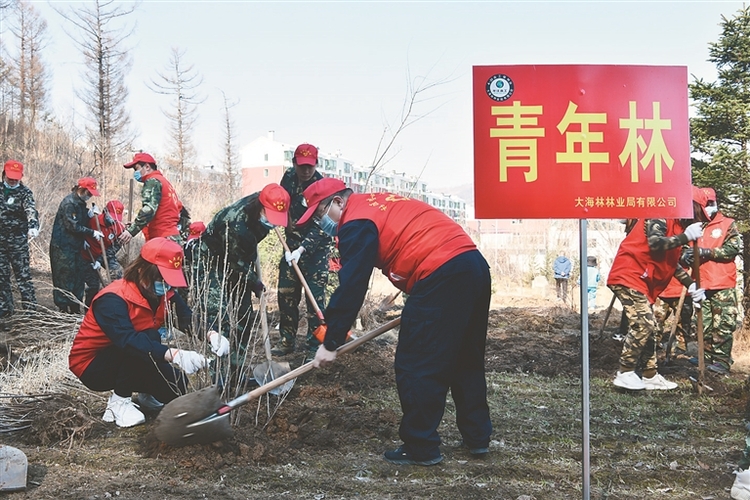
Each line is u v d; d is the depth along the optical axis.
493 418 5.01
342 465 3.90
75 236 8.00
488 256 18.14
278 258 12.52
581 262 3.20
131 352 4.13
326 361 3.77
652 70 3.27
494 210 3.24
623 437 4.57
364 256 3.75
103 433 4.37
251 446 4.04
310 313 6.41
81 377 4.45
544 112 3.25
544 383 6.31
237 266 4.93
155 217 7.82
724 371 6.65
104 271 8.66
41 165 19.69
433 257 3.77
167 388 4.48
